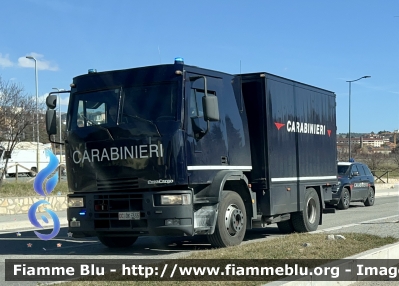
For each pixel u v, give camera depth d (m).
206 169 9.63
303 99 13.11
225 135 10.26
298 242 9.68
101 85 9.91
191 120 9.42
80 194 9.88
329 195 14.73
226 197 10.05
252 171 11.17
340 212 20.08
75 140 9.90
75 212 9.87
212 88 10.13
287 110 12.12
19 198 19.50
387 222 13.92
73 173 9.95
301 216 12.83
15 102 23.14
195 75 9.70
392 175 50.19
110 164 9.54
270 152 11.15
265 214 11.12
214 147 9.89
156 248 10.87
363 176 23.36
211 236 9.91
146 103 9.47
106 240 10.93
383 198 30.69
